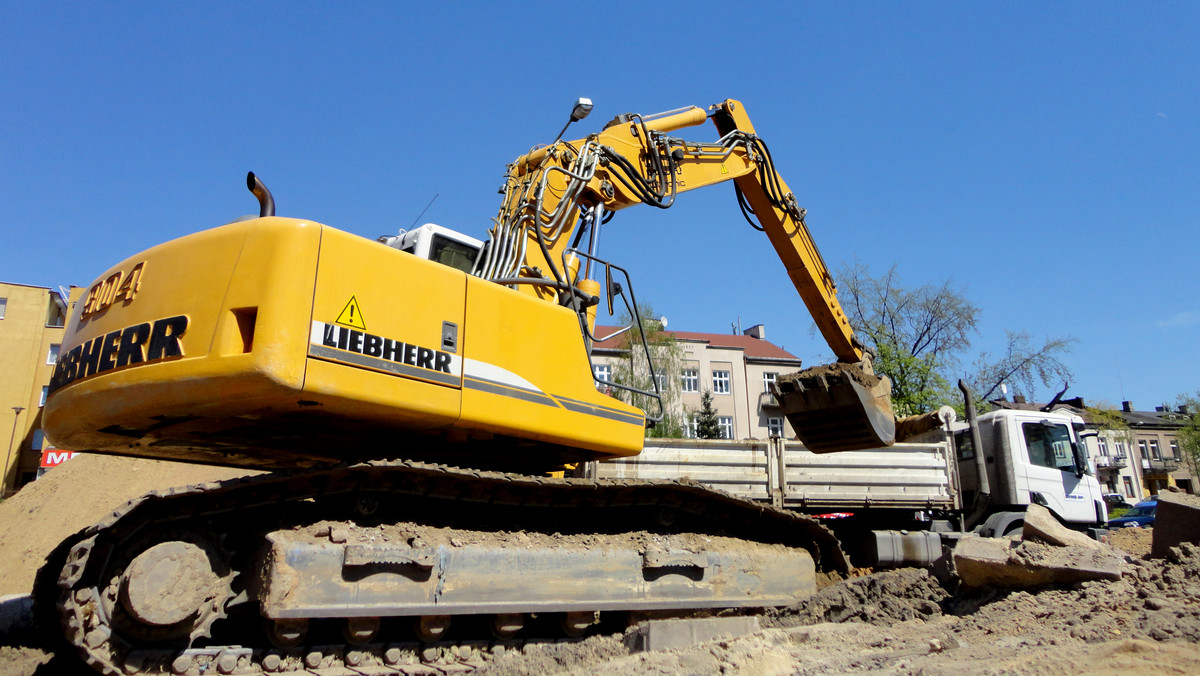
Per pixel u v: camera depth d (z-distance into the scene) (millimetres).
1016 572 6781
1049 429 12820
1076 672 3975
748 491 10992
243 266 4766
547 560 5770
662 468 10727
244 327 4699
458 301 5559
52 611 5094
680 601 6340
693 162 8727
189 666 4598
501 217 7344
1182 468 57625
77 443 6051
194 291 4887
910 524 11930
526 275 6789
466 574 5359
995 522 11703
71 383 5398
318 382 4637
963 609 7129
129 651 4508
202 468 13297
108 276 5586
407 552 5090
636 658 5055
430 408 5191
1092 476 12930
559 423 6043
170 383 4719
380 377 4953
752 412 47312
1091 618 5367
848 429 9000
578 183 7355
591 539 6180
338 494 5250
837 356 10062
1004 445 12508
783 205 9523
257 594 4773
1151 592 5539
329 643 5113
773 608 7086
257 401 4691
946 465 11805
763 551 7039
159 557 4543
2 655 5035
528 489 5840
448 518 5691
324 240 4863
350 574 4910
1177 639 4535
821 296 9734
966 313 32875
